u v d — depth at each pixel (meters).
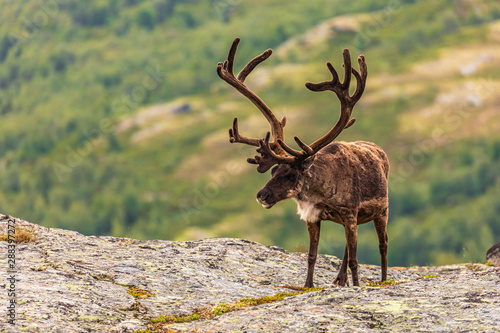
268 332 12.32
